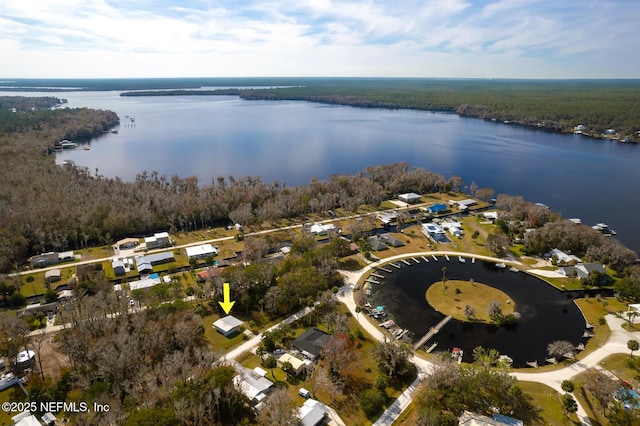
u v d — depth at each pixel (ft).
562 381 344.08
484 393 317.01
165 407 286.46
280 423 276.62
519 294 492.13
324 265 512.22
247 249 562.25
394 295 487.20
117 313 427.74
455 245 629.92
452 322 434.71
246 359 371.97
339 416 306.14
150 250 617.62
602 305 464.65
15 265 548.31
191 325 381.60
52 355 372.58
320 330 407.64
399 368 348.59
